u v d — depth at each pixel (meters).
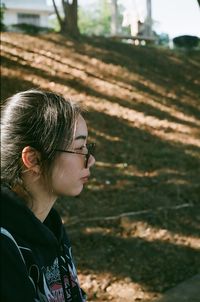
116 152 7.89
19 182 1.16
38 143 1.14
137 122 9.36
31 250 1.10
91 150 1.24
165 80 12.44
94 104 9.57
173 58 14.61
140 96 10.69
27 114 1.15
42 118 1.14
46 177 1.17
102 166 7.25
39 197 1.19
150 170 7.40
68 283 1.23
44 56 11.12
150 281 4.32
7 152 1.14
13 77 9.63
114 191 6.41
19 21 39.56
